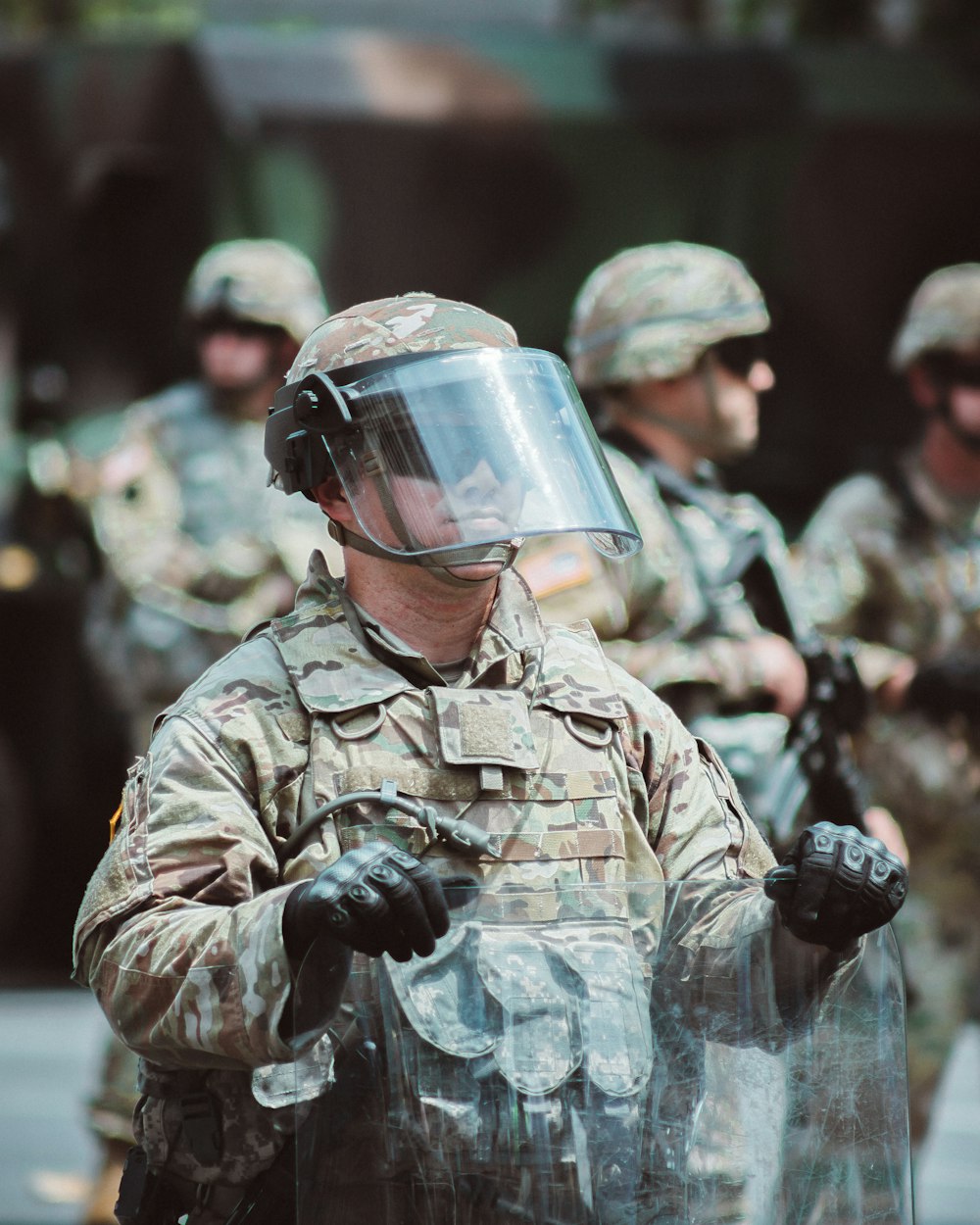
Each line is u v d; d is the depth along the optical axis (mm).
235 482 17531
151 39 22922
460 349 6699
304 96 22812
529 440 6656
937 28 27359
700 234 24328
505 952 6035
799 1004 6215
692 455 11891
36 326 23484
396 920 5695
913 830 15164
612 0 27969
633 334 11688
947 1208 15531
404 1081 5941
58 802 24188
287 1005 5906
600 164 23938
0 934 24625
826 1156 6184
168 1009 6055
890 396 24906
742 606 11227
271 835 6492
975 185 24562
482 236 23891
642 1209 6023
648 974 6125
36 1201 15227
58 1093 18500
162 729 6633
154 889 6301
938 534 16109
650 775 7004
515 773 6609
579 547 10625
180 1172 6523
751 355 11883
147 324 23328
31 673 23641
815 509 24984
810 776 11062
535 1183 5949
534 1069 5984
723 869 6945
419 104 23234
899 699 13938
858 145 24172
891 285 24688
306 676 6613
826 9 27531
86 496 22531
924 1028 14977
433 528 6539
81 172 23141
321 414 6656
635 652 10922
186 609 17344
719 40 24125
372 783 6473
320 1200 5898
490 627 6871
